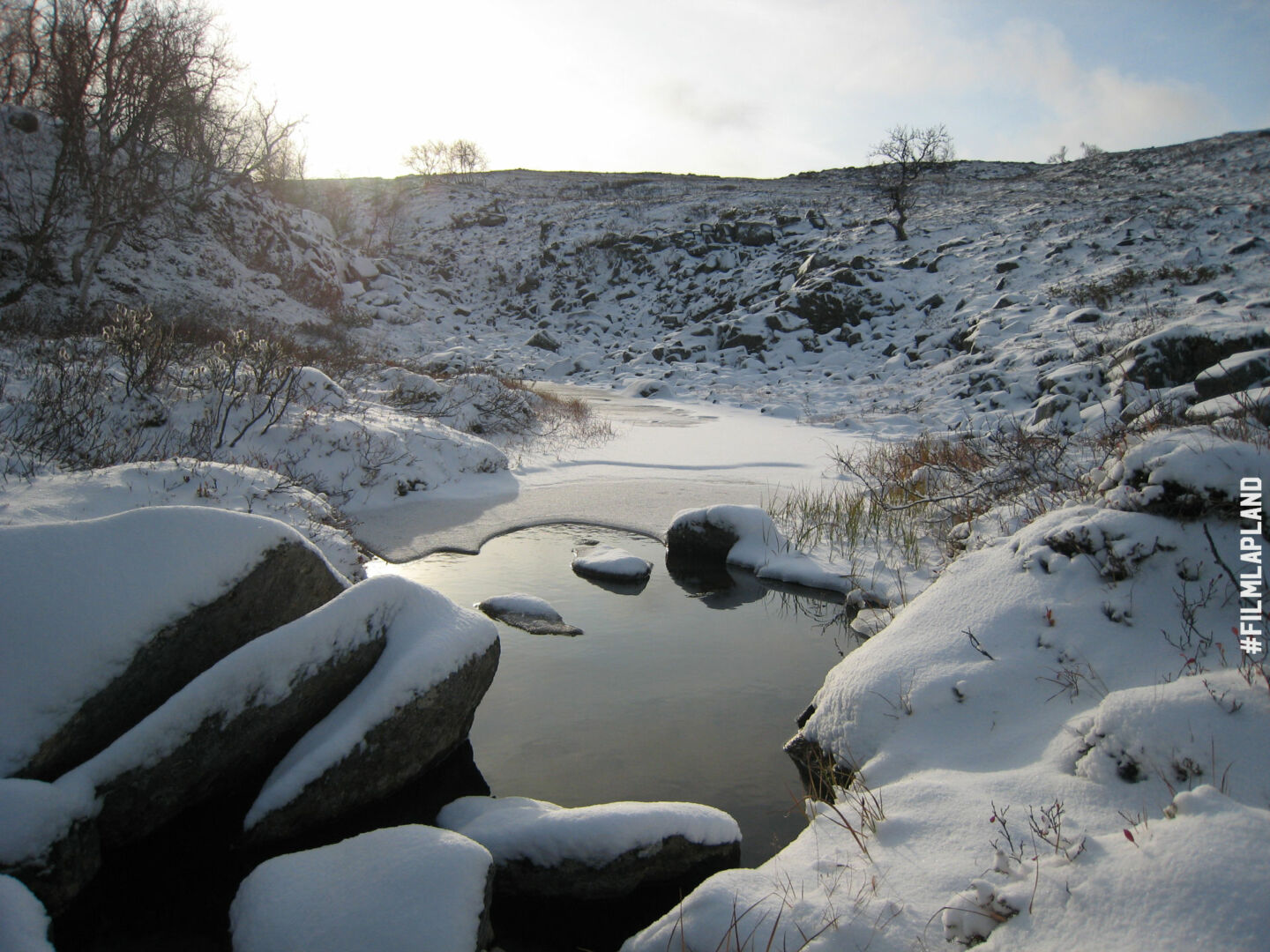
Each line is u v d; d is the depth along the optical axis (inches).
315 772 144.6
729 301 1376.7
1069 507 208.7
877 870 119.9
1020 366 707.4
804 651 238.8
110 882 134.7
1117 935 90.5
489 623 184.7
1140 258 934.4
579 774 172.2
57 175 768.9
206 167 1104.8
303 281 1209.4
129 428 353.7
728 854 141.4
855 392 837.8
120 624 146.8
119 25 767.7
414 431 452.4
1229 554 172.2
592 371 1197.7
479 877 116.0
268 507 276.4
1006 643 173.6
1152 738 128.0
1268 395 237.0
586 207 2194.9
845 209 1808.6
